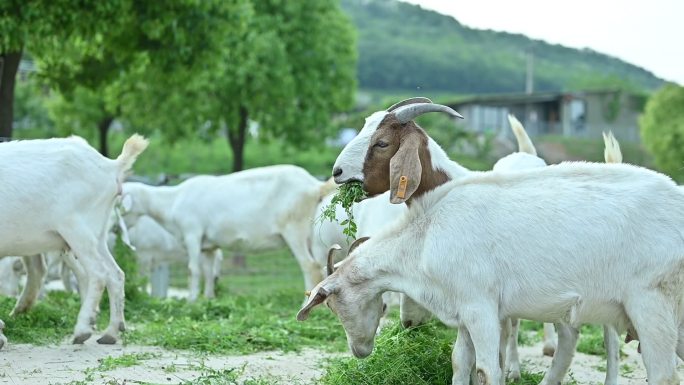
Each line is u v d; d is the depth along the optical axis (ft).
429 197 21.36
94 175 28.86
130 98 84.48
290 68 86.43
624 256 19.74
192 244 42.88
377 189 21.85
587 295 19.98
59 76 57.67
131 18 50.06
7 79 49.32
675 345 19.81
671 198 20.06
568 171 20.71
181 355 28.22
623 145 170.30
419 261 20.97
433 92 361.51
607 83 280.92
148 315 37.01
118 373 24.73
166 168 132.26
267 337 30.60
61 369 25.22
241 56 82.28
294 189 40.75
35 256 32.55
